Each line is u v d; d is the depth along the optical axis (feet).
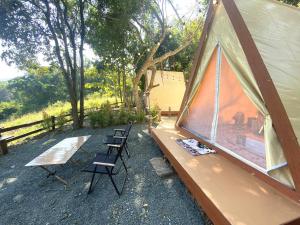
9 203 8.96
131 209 8.09
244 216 5.62
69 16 24.43
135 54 35.35
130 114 26.08
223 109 10.71
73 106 23.99
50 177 11.28
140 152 14.60
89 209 8.23
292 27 9.20
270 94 6.92
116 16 24.82
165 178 10.53
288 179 6.78
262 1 9.49
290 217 5.57
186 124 15.21
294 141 6.26
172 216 7.55
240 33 8.01
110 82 55.72
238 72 9.07
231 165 9.12
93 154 14.61
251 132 8.72
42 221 7.68
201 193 7.09
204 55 12.21
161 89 34.09
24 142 19.76
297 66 7.77
